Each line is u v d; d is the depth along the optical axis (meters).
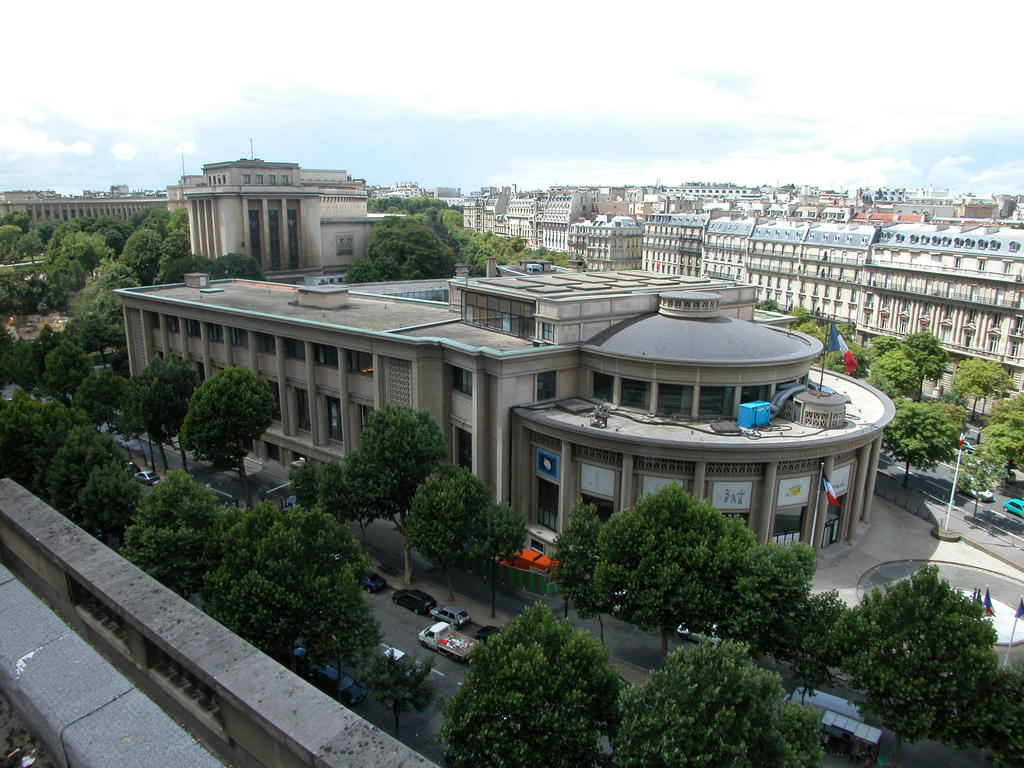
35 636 13.06
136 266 197.88
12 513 20.50
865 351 131.12
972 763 45.78
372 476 63.59
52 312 192.12
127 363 140.62
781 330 88.19
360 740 13.02
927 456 90.19
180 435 78.31
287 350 90.69
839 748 46.53
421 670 45.50
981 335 132.50
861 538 73.69
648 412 70.81
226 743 15.33
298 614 44.97
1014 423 90.44
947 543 74.94
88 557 18.44
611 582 47.97
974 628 39.31
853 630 42.34
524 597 65.50
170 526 52.03
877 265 152.88
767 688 34.44
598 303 75.25
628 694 33.84
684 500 49.88
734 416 69.69
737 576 46.94
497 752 34.31
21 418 68.25
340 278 198.50
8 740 11.44
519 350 69.56
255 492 87.75
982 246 134.75
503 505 60.84
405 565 68.00
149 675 16.83
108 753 10.48
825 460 65.56
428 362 74.75
